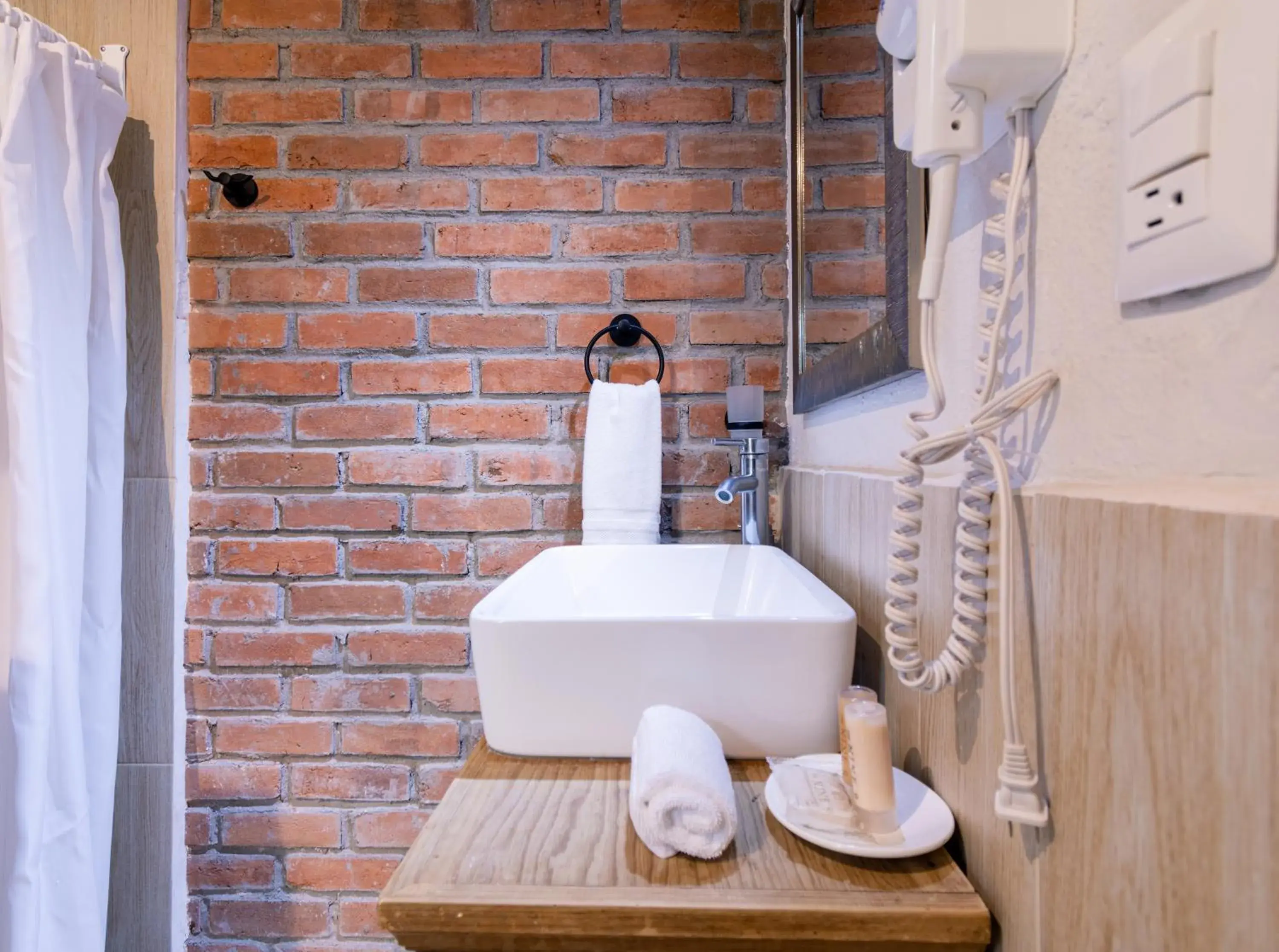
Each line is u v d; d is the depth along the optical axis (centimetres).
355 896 141
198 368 142
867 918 48
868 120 86
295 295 142
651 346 143
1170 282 34
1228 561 29
